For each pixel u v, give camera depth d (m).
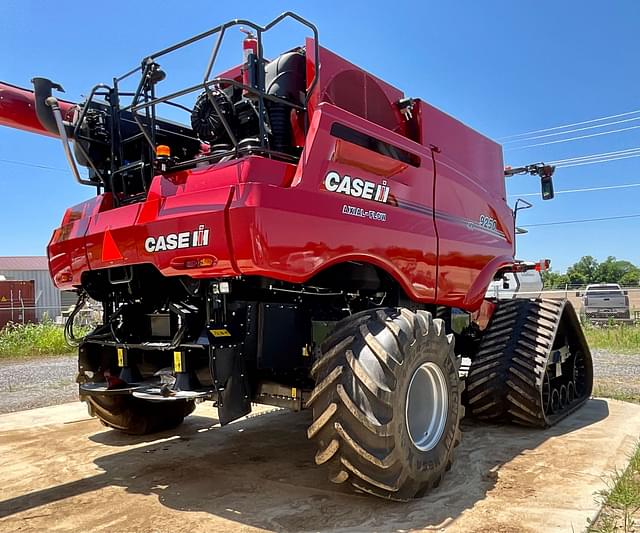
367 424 2.87
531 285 10.86
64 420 5.49
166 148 3.72
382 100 4.34
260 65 3.29
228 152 3.26
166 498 3.33
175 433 4.89
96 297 4.29
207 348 3.29
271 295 3.79
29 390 7.61
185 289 3.69
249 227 2.83
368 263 3.70
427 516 2.97
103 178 4.20
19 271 27.91
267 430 4.96
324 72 3.81
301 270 3.04
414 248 3.94
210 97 3.17
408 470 3.06
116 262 3.56
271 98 3.28
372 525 2.87
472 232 4.78
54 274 4.29
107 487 3.54
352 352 3.04
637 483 3.39
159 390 3.44
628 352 10.70
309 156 3.21
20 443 4.62
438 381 3.51
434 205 4.29
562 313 5.34
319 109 3.35
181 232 3.12
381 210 3.68
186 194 3.18
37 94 3.90
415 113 4.48
